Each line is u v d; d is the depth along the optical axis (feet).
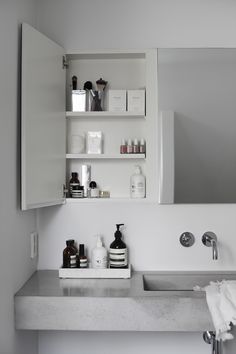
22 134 5.30
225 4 6.95
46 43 6.11
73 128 7.16
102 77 7.16
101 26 7.02
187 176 6.87
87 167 7.07
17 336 5.60
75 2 7.03
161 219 6.98
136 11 7.00
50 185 6.22
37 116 5.74
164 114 6.89
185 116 6.89
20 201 5.75
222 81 6.90
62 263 7.02
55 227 7.04
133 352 6.95
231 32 6.95
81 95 6.91
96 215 7.02
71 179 6.95
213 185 6.87
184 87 6.91
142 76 7.14
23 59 5.34
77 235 7.03
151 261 6.97
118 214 7.01
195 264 6.95
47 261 7.06
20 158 5.70
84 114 6.78
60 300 5.37
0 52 4.81
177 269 6.96
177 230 6.97
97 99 6.93
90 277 6.46
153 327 5.35
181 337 6.95
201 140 6.89
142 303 5.35
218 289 5.51
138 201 6.77
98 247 6.63
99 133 7.01
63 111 6.79
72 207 7.04
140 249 6.98
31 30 5.61
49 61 6.21
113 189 7.13
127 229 7.00
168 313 5.34
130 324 5.36
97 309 5.36
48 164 6.15
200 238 6.95
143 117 7.07
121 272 6.46
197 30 6.97
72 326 5.38
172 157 6.87
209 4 6.97
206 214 6.95
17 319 5.40
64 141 6.82
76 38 7.02
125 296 5.41
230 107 6.90
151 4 7.00
